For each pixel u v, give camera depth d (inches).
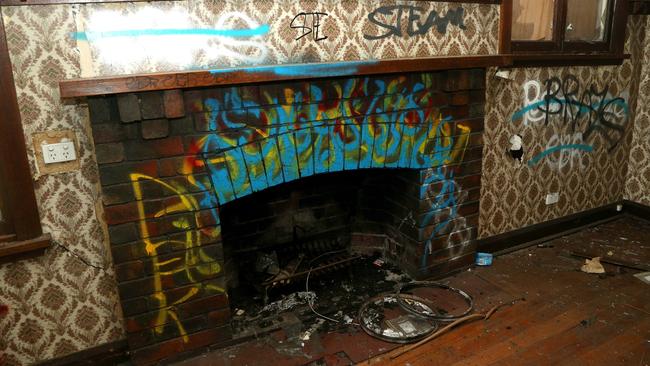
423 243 102.2
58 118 68.8
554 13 110.1
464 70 93.6
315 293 101.3
